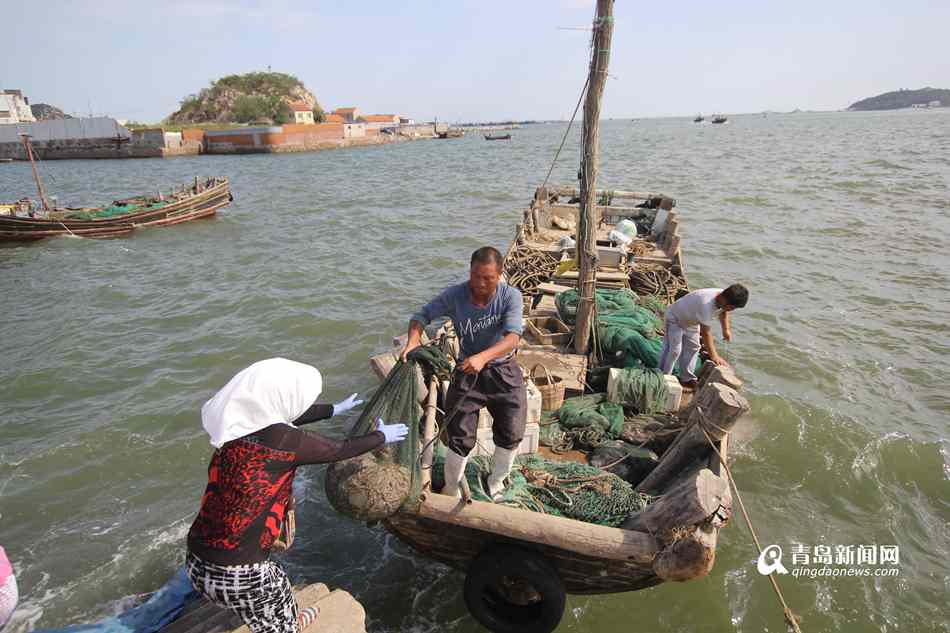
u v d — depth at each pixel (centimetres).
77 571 559
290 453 281
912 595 517
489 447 515
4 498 660
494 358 366
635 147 6325
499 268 367
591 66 599
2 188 3762
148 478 695
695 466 486
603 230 1334
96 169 5266
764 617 498
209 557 283
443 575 546
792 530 593
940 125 9825
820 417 770
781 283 1317
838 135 7281
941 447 708
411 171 4238
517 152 6191
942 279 1311
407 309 1223
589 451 573
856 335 1037
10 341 1097
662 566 376
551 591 414
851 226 1820
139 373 955
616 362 704
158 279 1495
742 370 910
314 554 574
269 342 1071
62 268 1625
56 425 804
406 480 387
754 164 3738
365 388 898
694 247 1612
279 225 2192
